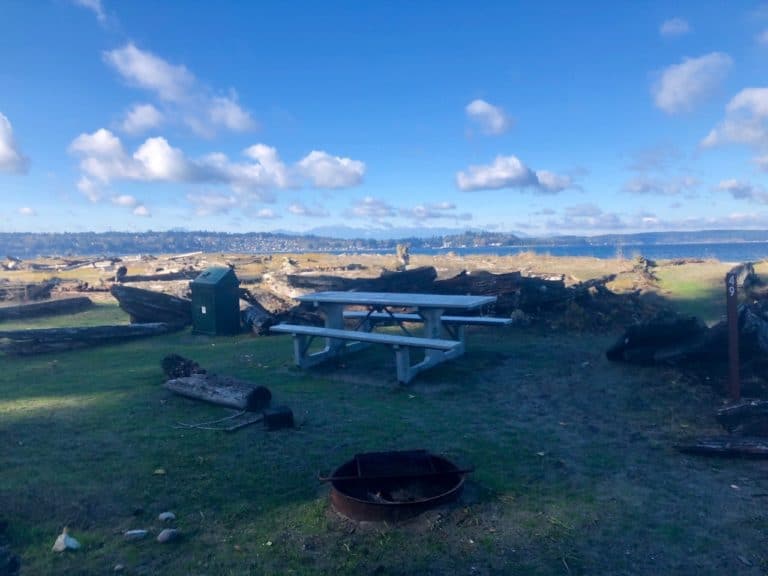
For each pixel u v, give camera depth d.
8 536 3.76
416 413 6.71
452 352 9.50
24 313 16.67
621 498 4.38
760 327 7.63
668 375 7.92
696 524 3.97
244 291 15.81
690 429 6.00
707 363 7.84
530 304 13.02
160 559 3.52
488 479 4.72
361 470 4.54
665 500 4.35
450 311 13.27
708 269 19.53
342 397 7.47
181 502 4.32
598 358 9.36
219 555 3.58
